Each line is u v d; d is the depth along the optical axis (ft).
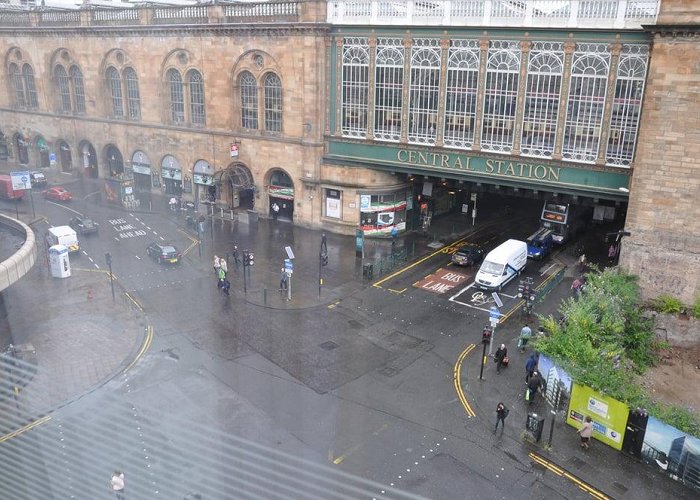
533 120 104.53
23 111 161.48
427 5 111.24
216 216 141.69
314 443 41.88
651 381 77.20
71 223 97.25
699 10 79.92
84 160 156.15
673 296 89.20
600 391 61.72
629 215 91.40
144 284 84.99
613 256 119.75
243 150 143.13
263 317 86.63
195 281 93.61
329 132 129.59
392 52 116.78
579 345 68.74
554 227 128.67
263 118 138.62
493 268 103.50
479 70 107.45
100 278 75.36
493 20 104.27
